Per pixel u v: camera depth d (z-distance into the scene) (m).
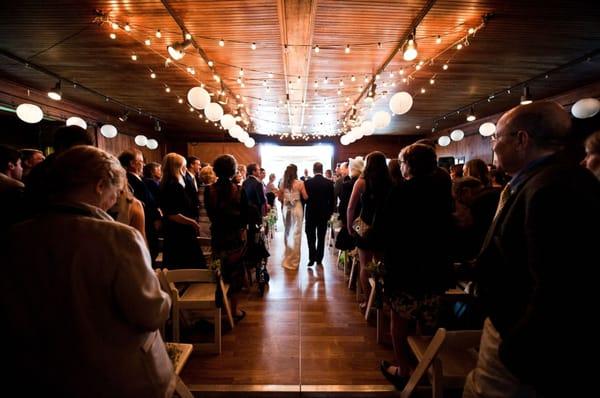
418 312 1.68
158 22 3.06
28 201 1.18
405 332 1.84
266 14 2.91
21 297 0.75
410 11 2.85
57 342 0.75
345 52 3.83
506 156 0.98
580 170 0.82
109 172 0.89
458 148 9.61
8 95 4.86
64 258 0.76
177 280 2.20
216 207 2.52
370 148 12.20
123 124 8.41
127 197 1.78
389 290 1.77
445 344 1.35
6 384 0.77
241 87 5.51
